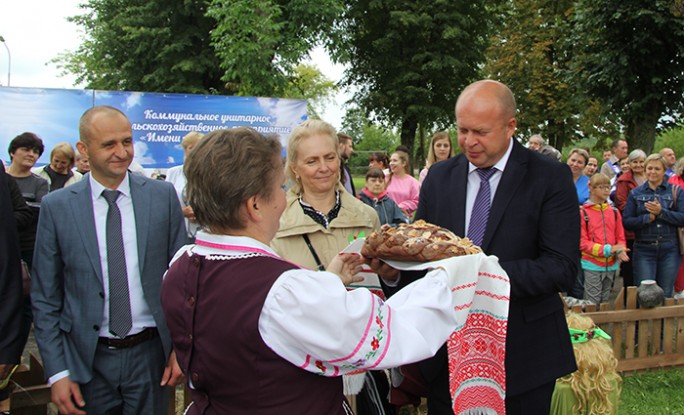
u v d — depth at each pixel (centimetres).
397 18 2180
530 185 206
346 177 503
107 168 225
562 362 210
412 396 239
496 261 171
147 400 238
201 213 134
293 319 120
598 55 1273
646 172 539
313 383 127
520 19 2234
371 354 121
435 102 2416
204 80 2227
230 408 128
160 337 238
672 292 538
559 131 2197
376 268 188
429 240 170
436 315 138
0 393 240
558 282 194
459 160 231
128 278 232
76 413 227
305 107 1027
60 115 928
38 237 230
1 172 222
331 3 1578
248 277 126
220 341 125
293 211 247
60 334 229
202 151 133
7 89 901
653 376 435
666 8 1159
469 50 2331
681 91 1217
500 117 201
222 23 1003
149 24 2072
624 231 586
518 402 207
